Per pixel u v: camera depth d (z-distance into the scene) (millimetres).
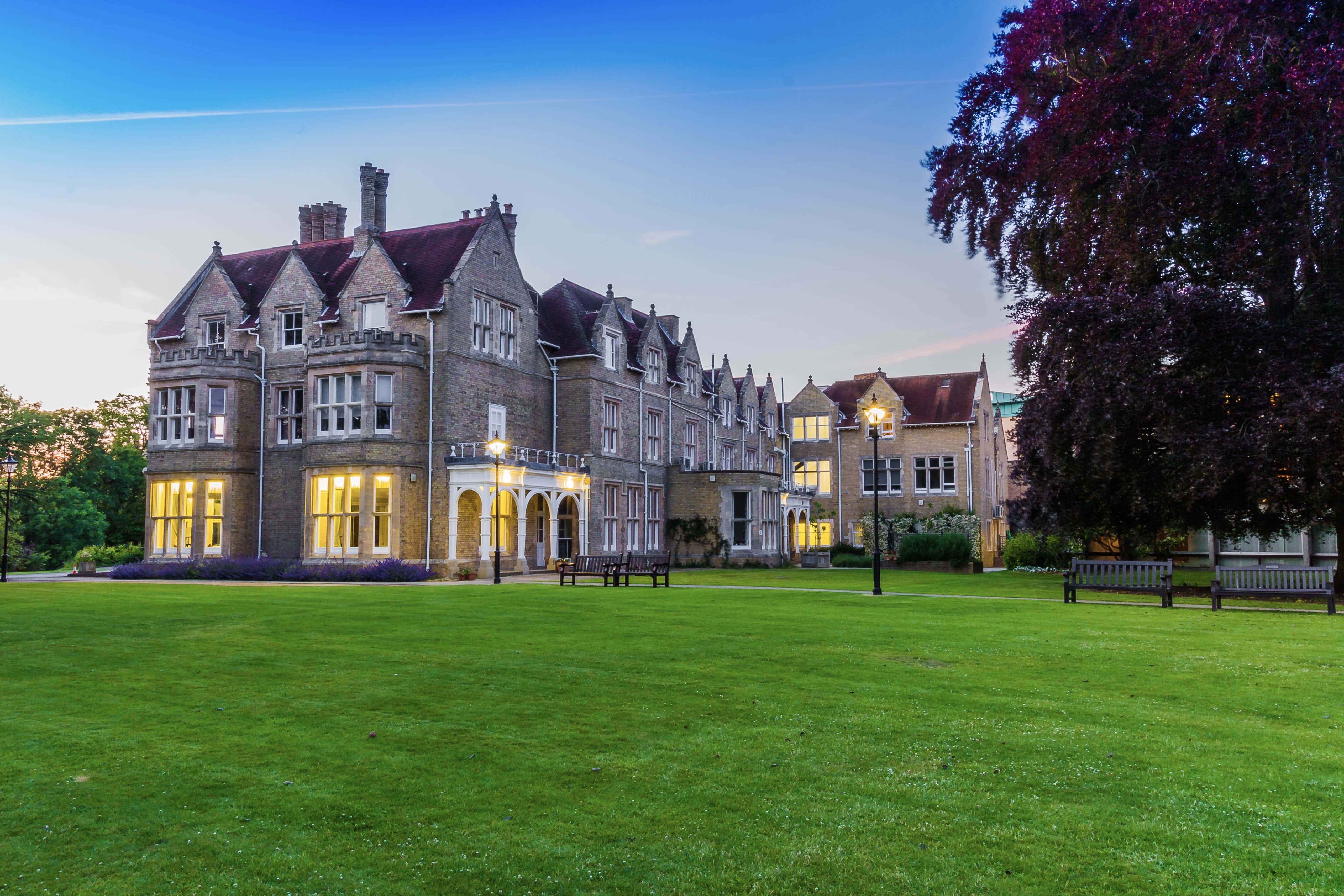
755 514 45188
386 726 8250
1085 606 18672
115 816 6094
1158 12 21281
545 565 40094
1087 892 4910
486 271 36531
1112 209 22828
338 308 36062
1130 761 7090
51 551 59125
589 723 8320
